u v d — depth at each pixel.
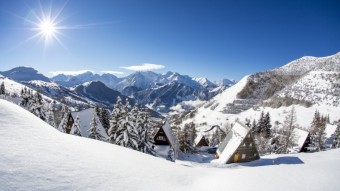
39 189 5.91
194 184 10.06
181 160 43.56
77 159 8.65
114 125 37.41
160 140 52.97
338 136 60.34
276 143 58.16
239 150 38.97
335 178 9.57
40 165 7.10
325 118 106.56
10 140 8.22
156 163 12.70
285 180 9.58
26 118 11.38
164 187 8.65
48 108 52.38
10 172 6.14
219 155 45.00
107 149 12.47
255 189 8.72
